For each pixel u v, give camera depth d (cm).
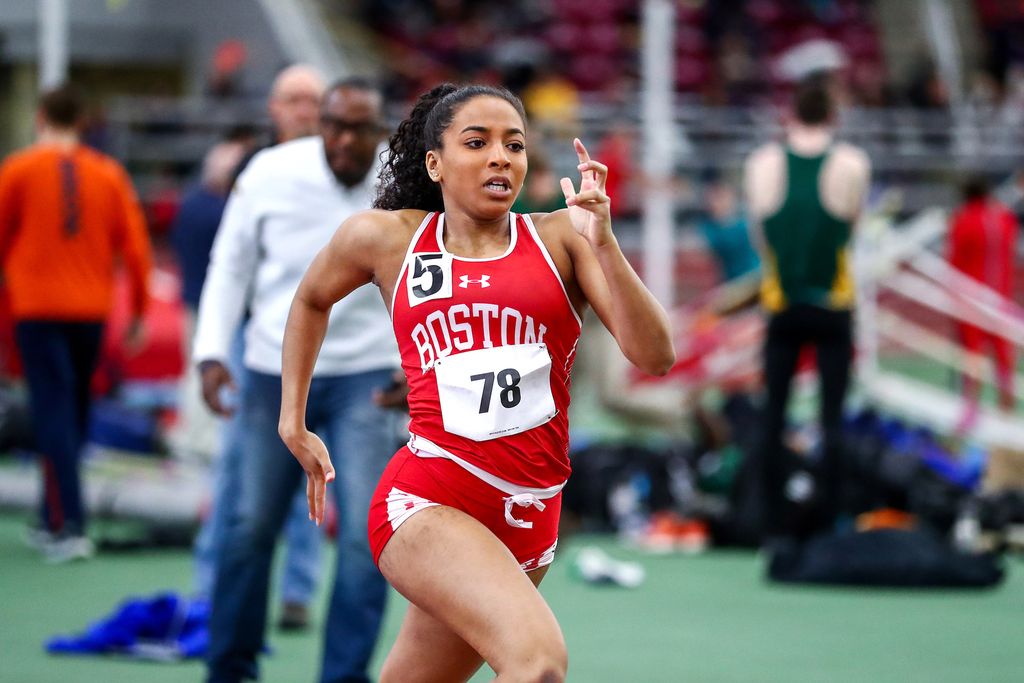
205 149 5403
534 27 6844
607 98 6016
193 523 2880
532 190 2411
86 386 2750
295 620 2120
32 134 6444
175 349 4203
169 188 5538
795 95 2647
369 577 1593
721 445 3256
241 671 1630
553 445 1137
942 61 7244
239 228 1700
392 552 1119
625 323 1077
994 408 3778
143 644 1950
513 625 1038
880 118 5972
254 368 1652
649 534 3075
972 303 3597
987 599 2458
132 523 2986
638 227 5572
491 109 1123
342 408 1633
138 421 3269
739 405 3412
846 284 2641
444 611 1076
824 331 2636
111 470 3081
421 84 6106
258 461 1634
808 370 3716
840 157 2592
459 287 1115
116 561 2720
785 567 2608
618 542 3131
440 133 1136
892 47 7612
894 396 3569
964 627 2198
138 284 2773
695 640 2084
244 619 1622
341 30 6794
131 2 6294
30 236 2638
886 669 1898
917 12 7762
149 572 2603
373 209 1262
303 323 1210
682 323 4219
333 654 1584
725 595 2478
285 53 6062
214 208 2889
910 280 3662
